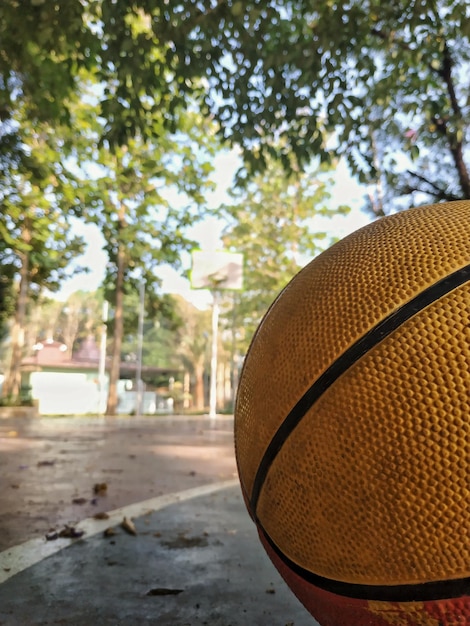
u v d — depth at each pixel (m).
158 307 28.64
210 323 55.16
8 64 7.08
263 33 5.96
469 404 1.38
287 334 1.74
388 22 6.32
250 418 1.81
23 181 19.50
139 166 22.12
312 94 6.48
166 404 50.19
